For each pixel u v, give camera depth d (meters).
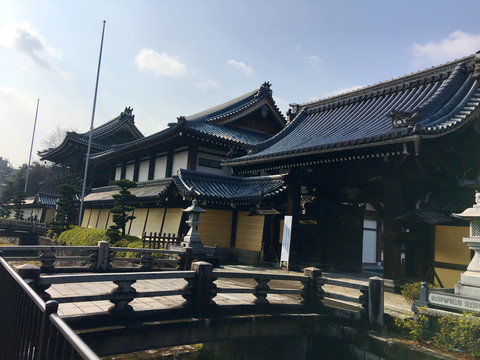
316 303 8.42
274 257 16.23
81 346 1.99
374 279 7.83
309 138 15.23
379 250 22.81
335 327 7.85
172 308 6.62
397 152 10.46
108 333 5.67
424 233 11.79
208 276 7.10
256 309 7.62
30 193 63.25
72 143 38.41
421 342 6.73
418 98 13.91
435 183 11.98
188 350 9.45
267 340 8.56
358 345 7.30
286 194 16.47
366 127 13.45
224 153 23.94
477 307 6.34
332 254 15.41
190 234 13.83
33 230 33.62
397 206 11.11
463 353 6.08
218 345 9.55
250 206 17.58
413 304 7.25
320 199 15.90
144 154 27.67
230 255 18.27
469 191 11.20
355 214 16.36
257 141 24.45
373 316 7.68
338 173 13.20
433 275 11.30
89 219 30.27
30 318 3.33
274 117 27.92
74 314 6.07
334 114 17.56
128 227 23.33
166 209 19.84
